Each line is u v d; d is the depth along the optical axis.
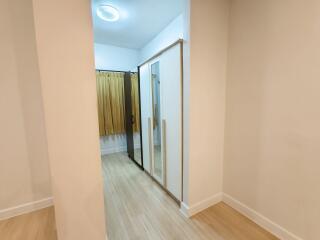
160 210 1.94
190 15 1.56
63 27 1.07
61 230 1.22
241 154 1.79
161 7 2.32
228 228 1.65
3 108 1.64
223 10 1.75
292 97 1.34
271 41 1.44
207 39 1.69
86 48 1.15
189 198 1.82
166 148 2.19
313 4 1.18
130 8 2.33
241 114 1.75
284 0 1.33
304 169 1.31
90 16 1.14
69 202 1.21
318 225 1.27
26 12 1.63
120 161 3.56
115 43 3.78
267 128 1.53
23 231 1.57
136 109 3.60
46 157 1.85
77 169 1.21
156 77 2.39
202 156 1.84
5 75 1.61
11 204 1.75
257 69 1.56
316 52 1.19
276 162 1.49
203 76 1.72
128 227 1.69
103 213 1.33
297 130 1.33
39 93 1.75
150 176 2.81
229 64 1.83
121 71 3.96
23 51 1.66
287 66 1.35
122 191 2.37
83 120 1.19
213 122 1.87
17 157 1.74
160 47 3.21
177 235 1.58
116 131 4.04
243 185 1.80
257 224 1.69
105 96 3.82
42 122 1.79
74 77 1.13
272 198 1.55
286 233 1.46
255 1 1.53
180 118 1.83
